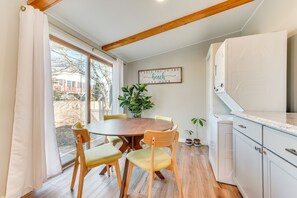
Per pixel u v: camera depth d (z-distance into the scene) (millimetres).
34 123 1563
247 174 1353
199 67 3461
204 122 3410
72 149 2562
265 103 1629
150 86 3848
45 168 1650
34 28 1545
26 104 1464
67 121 2455
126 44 2908
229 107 2189
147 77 3879
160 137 1283
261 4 2266
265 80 1630
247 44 1683
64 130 2418
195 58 3490
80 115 2684
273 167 972
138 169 2160
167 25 2475
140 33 2678
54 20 1965
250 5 2334
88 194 1599
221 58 1921
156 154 1585
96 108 3105
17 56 1501
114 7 1951
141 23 2412
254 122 1222
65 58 2383
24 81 1458
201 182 1834
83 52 2641
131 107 3473
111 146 1836
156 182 1832
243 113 1405
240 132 1516
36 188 1564
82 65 2709
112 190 1671
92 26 2326
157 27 2541
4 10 1398
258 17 2359
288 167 826
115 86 3408
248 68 1677
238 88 1702
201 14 2270
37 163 1569
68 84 2449
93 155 1554
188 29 2811
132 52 3537
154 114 3811
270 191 1006
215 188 1712
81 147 1384
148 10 2115
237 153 1598
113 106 3387
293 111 1613
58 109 2309
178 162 2408
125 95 3529
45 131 1743
